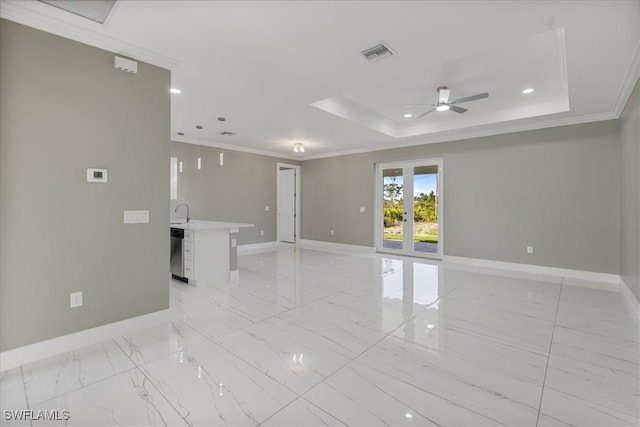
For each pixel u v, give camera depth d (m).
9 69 2.07
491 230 5.62
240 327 2.84
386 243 7.22
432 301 3.65
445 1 2.02
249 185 7.52
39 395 1.81
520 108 4.80
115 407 1.72
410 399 1.81
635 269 3.33
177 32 2.38
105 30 2.34
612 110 4.30
